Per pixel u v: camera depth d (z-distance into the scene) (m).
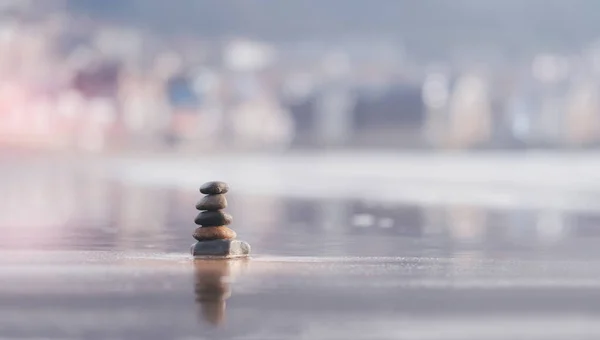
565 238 13.66
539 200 23.25
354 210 19.81
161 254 10.64
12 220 16.78
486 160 50.28
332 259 10.17
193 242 12.39
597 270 9.16
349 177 34.78
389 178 34.06
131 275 8.52
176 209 19.86
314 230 14.86
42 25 65.62
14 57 64.69
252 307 6.67
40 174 38.31
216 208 10.40
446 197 24.36
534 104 66.19
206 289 7.57
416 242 12.77
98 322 6.04
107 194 25.44
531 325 6.02
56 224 15.88
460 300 7.06
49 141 64.69
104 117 65.75
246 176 35.94
